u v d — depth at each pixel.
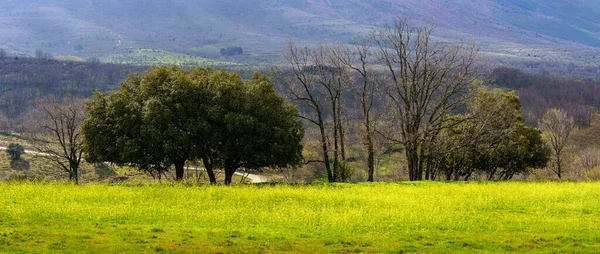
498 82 118.62
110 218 25.50
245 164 47.56
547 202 32.94
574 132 95.69
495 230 24.30
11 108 107.25
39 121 74.75
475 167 65.19
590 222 26.28
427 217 27.08
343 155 53.69
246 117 43.31
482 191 37.72
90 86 133.62
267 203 31.92
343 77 52.50
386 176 70.94
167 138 42.41
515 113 62.00
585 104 108.69
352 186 41.75
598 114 102.62
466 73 49.78
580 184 42.94
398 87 52.97
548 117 77.81
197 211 28.38
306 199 33.59
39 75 138.88
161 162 48.78
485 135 54.94
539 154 62.50
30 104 109.88
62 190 35.34
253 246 20.09
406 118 52.28
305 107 85.25
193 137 43.59
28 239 19.77
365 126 53.09
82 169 70.81
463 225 25.17
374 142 53.22
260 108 44.94
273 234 22.47
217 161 48.16
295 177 70.12
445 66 50.62
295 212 28.38
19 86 126.94
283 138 44.47
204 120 43.28
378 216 27.34
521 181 48.72
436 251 20.11
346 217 26.89
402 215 27.44
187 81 44.22
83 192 34.59
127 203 30.45
